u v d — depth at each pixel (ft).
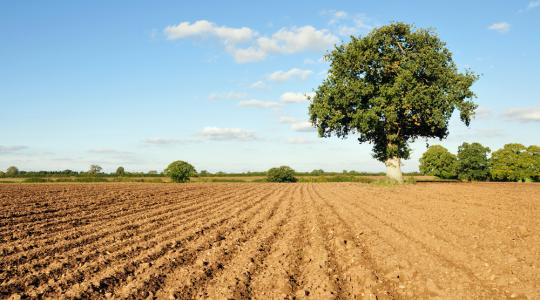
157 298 25.32
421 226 46.16
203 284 27.86
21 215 62.18
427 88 111.34
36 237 44.68
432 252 34.01
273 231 47.91
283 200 93.76
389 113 109.70
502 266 28.91
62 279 28.63
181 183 214.90
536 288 24.41
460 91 112.16
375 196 91.76
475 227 44.11
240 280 28.32
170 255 35.45
